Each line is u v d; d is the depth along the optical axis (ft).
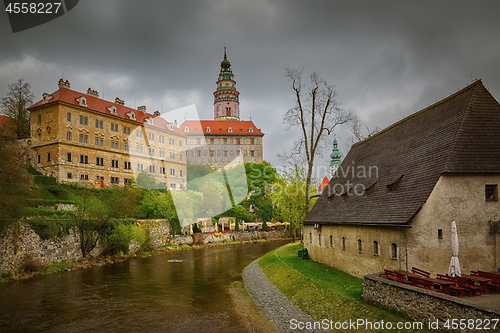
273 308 73.72
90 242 148.05
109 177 224.74
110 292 93.50
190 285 101.91
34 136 210.38
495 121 68.69
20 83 242.78
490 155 65.41
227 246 219.61
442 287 49.37
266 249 199.72
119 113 234.58
